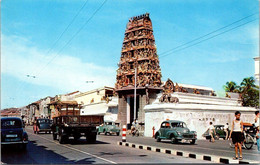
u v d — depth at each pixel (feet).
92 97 228.02
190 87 185.88
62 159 40.04
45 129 121.29
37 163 36.63
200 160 40.52
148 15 177.17
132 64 178.09
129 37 180.55
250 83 199.93
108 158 40.42
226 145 70.90
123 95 177.68
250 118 129.39
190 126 109.09
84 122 68.03
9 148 56.59
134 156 43.09
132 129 121.80
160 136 78.59
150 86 163.32
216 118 115.65
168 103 112.68
